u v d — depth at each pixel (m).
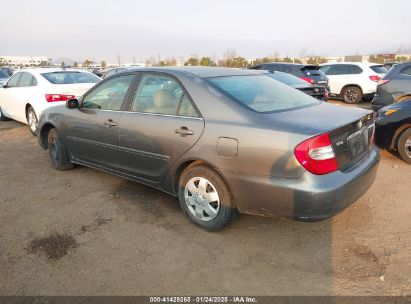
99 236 3.41
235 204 3.20
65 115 4.83
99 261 3.01
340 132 2.84
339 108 3.48
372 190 4.31
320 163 2.69
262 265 2.91
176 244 3.24
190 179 3.43
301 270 2.83
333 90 13.02
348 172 2.91
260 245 3.19
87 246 3.24
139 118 3.76
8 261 3.05
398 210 3.77
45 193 4.48
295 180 2.73
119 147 4.04
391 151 5.95
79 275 2.84
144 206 4.03
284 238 3.29
